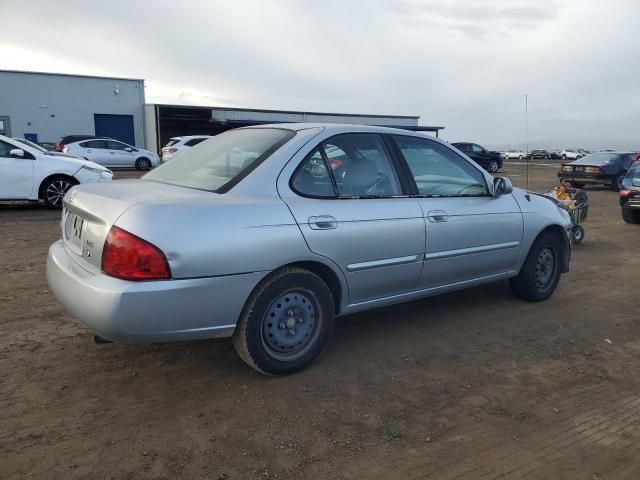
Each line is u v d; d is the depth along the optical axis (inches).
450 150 179.5
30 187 410.3
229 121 1563.7
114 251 115.3
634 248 340.2
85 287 117.5
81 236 130.2
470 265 178.2
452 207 170.1
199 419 120.6
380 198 154.2
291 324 138.0
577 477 104.3
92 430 115.0
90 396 129.1
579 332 181.5
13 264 247.3
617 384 144.2
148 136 1485.0
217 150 157.8
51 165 417.4
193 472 102.3
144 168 968.9
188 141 848.3
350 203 146.3
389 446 112.4
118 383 135.6
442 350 162.7
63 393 130.0
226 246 121.6
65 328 169.9
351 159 152.8
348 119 1769.2
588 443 116.0
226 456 107.5
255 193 132.6
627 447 114.9
